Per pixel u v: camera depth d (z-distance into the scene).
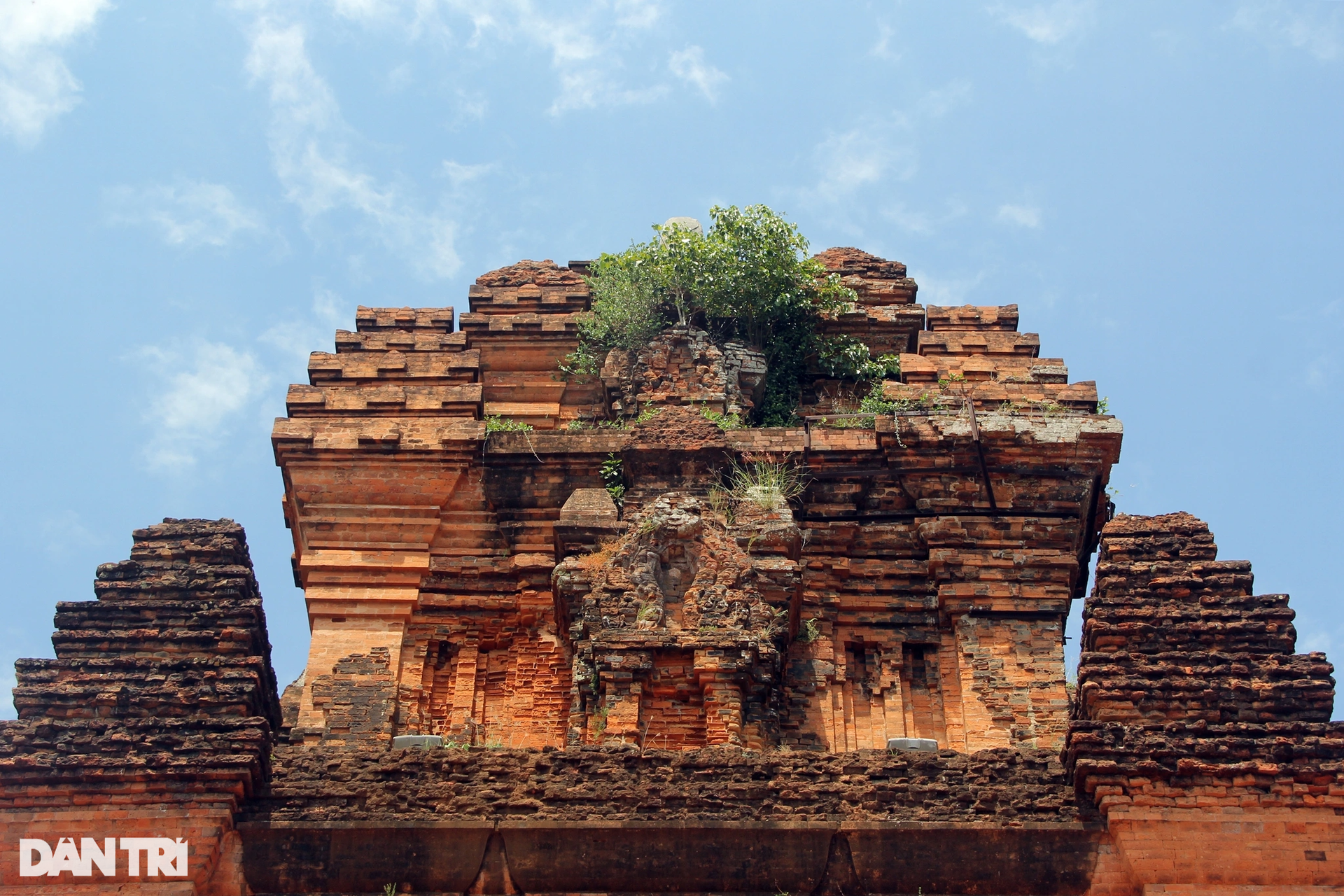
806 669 29.44
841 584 30.80
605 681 26.83
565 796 23.69
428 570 31.11
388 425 32.16
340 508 31.53
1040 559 30.41
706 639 27.09
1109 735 23.41
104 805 23.27
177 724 23.91
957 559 30.44
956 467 31.31
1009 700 29.02
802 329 35.91
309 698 29.47
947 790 23.67
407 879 23.08
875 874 22.98
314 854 23.20
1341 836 22.64
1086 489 31.25
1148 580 25.58
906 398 33.38
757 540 29.12
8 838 22.95
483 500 31.77
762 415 34.62
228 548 26.17
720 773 24.06
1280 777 23.06
